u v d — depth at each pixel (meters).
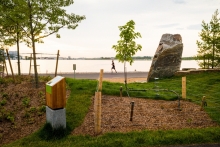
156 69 19.03
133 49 11.83
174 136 6.75
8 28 14.33
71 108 9.06
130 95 11.49
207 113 9.00
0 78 13.84
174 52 19.59
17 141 6.68
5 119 8.23
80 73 29.66
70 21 12.16
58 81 7.01
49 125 7.30
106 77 24.84
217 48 20.33
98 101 7.01
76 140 6.68
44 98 10.14
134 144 6.43
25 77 15.15
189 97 11.67
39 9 11.16
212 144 6.44
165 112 9.13
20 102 9.81
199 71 19.50
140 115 8.73
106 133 7.05
